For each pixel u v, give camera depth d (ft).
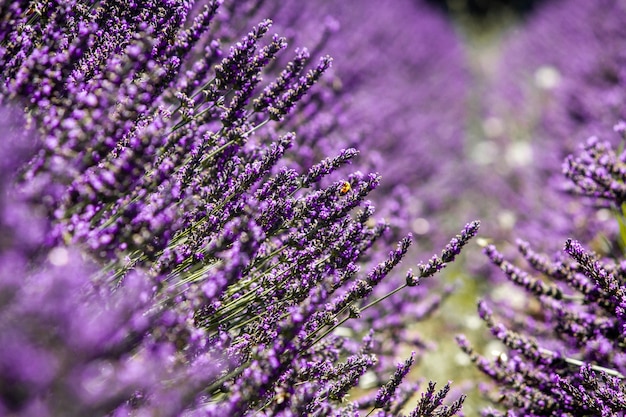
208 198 3.45
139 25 3.52
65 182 3.14
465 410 4.18
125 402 3.10
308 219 3.49
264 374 3.19
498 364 3.74
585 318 3.78
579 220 4.63
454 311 5.06
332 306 3.44
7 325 2.88
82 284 3.06
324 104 4.58
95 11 3.57
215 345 3.29
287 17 5.46
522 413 3.66
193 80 3.50
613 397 3.48
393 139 6.34
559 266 3.78
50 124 3.17
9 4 3.32
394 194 4.86
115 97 3.22
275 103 3.56
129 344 3.11
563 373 3.71
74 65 3.38
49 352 2.87
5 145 3.02
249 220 3.36
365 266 4.26
